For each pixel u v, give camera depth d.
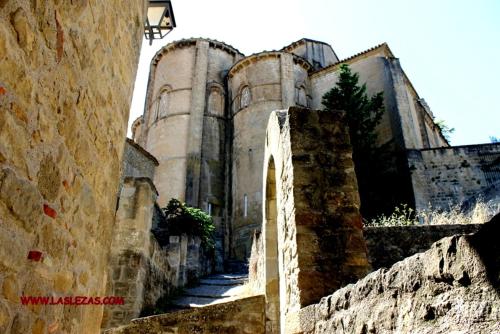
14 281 2.20
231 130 26.86
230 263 20.14
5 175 2.07
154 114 28.38
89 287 3.50
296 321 4.21
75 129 3.04
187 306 9.61
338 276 4.31
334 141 5.18
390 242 7.32
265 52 27.03
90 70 3.31
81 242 3.27
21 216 2.25
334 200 4.77
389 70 23.42
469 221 9.99
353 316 2.70
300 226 4.55
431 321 1.82
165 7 6.71
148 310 8.78
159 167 25.58
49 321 2.69
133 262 8.42
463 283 1.64
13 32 2.12
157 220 15.05
